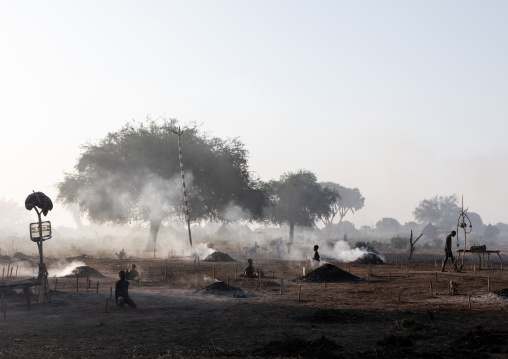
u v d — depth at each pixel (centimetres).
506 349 948
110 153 6325
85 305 1594
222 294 1855
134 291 1962
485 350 940
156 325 1256
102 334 1147
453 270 2878
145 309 1520
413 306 1517
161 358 930
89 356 945
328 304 1584
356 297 1762
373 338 1084
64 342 1065
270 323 1276
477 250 2919
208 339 1092
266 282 2305
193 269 3130
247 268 2644
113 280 2452
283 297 1784
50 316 1398
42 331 1184
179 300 1697
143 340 1084
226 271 3003
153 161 6122
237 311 1464
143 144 6219
